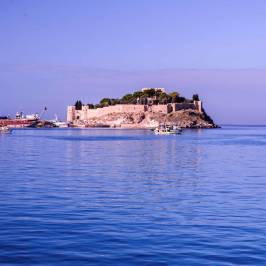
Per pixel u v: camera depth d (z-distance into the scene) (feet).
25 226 76.48
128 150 294.46
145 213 88.33
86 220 81.46
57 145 351.46
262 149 314.76
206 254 61.82
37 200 101.55
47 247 64.49
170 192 116.06
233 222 80.84
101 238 69.26
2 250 63.10
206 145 364.17
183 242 67.51
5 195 108.17
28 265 57.47
